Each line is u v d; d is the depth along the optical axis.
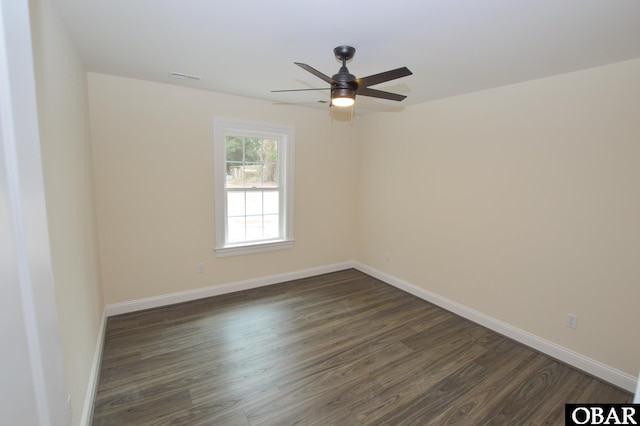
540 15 1.64
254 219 3.97
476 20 1.71
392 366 2.45
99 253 2.96
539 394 2.17
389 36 1.92
